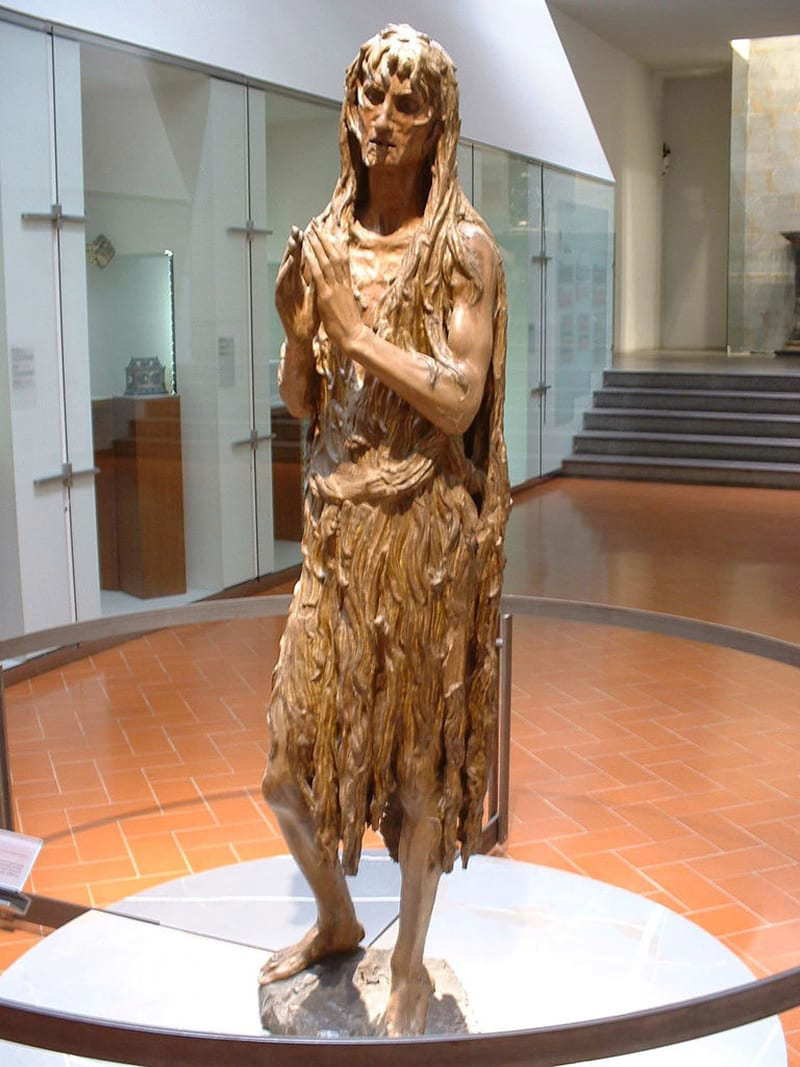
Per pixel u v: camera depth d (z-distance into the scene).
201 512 7.41
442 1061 1.70
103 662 6.32
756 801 4.49
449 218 2.46
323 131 8.09
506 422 11.73
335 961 3.01
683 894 3.73
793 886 3.78
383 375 2.33
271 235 7.76
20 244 5.88
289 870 3.67
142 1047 1.70
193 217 7.04
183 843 4.11
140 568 6.92
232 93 7.19
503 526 2.65
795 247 18.61
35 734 5.25
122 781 4.68
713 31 16.27
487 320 2.47
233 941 3.22
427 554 2.49
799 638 6.99
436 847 2.66
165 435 6.98
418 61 2.38
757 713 5.57
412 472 2.46
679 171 20.64
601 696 5.83
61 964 3.09
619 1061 2.78
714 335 20.84
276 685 2.63
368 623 2.49
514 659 6.49
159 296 6.87
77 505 6.39
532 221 11.70
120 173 6.46
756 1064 2.78
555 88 12.56
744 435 13.48
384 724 2.54
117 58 6.29
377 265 2.51
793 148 18.86
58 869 3.91
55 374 6.16
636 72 18.69
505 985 3.02
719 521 10.77
